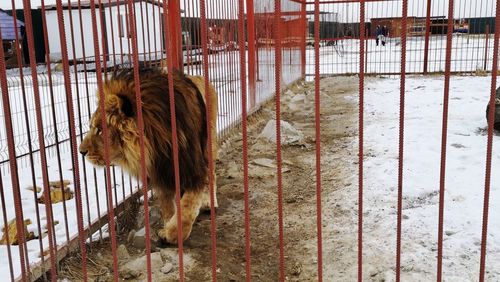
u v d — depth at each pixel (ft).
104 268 12.03
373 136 23.90
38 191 18.06
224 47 25.27
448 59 7.32
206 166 13.19
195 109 12.56
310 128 27.81
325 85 46.09
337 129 26.94
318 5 7.42
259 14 32.65
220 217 15.14
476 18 69.67
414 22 64.34
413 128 24.86
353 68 59.62
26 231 13.69
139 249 13.03
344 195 16.03
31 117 31.07
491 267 10.90
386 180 16.85
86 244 12.71
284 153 22.53
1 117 30.89
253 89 30.19
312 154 22.20
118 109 10.76
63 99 34.99
